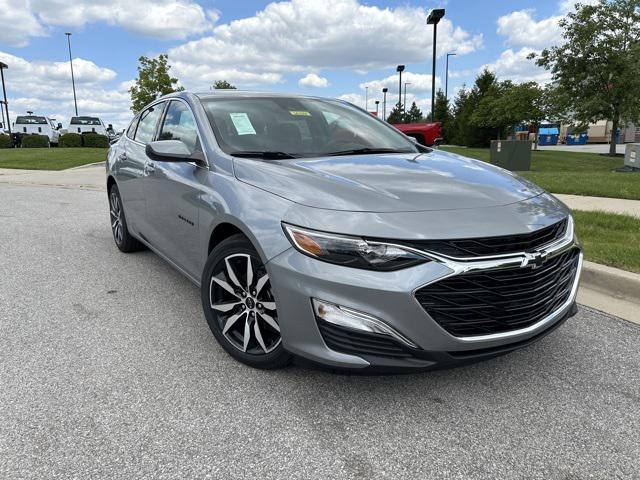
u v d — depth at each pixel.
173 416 2.50
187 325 3.60
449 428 2.42
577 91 23.59
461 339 2.37
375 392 2.72
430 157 3.54
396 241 2.29
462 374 2.92
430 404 2.62
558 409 2.58
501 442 2.32
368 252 2.30
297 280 2.44
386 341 2.32
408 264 2.29
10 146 27.67
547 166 18.03
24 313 3.84
